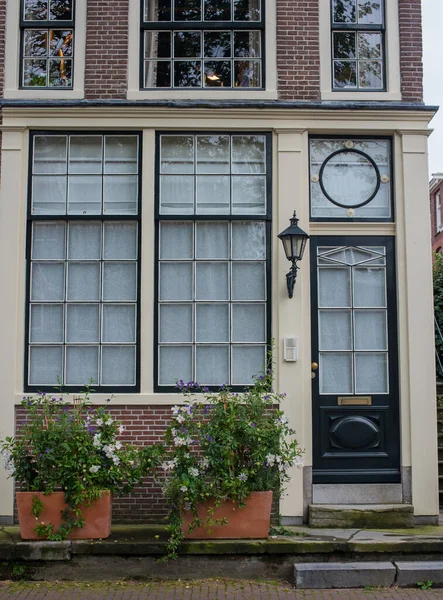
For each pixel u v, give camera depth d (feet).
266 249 23.35
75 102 23.18
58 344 22.98
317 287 23.34
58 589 18.75
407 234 23.22
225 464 19.63
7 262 22.89
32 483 20.20
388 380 23.12
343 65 24.21
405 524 21.81
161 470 22.30
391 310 23.31
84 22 23.90
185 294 23.25
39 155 23.58
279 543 19.66
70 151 23.61
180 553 19.60
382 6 24.44
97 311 23.17
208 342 23.09
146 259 23.08
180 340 23.09
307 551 19.65
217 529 19.93
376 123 23.49
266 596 18.28
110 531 20.66
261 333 23.15
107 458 20.16
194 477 19.58
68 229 23.38
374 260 23.48
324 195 23.68
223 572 19.66
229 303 23.22
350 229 23.45
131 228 23.43
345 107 23.29
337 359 23.18
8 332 22.67
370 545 19.69
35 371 22.94
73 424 20.11
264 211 23.50
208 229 23.47
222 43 24.25
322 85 23.77
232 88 23.89
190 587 18.95
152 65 24.13
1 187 23.12
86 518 19.95
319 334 23.24
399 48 24.03
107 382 22.90
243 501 19.86
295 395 22.56
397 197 23.45
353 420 22.82
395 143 23.63
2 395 22.41
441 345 36.06
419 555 19.81
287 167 23.34
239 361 23.04
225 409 20.31
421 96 23.85
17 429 22.36
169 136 23.71
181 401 22.54
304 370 22.81
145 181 23.32
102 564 19.60
